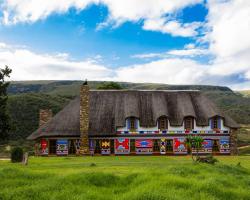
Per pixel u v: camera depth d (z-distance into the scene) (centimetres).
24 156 3897
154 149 5662
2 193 1766
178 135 5694
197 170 2483
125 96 6109
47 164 3553
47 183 1981
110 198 1750
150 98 6081
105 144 5631
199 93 6262
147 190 1772
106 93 6188
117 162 3834
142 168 2853
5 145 7912
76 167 3184
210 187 1902
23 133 8769
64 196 1734
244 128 12606
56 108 10862
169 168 2516
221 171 2600
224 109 17000
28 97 10881
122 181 2130
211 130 5741
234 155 5647
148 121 5716
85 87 5669
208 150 5691
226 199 1808
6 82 4244
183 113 5800
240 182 2194
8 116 4297
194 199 1700
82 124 5578
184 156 5319
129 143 5650
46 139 5597
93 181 2081
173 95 6184
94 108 5953
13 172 2267
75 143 5628
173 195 1703
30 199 1700
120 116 5781
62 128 5675
